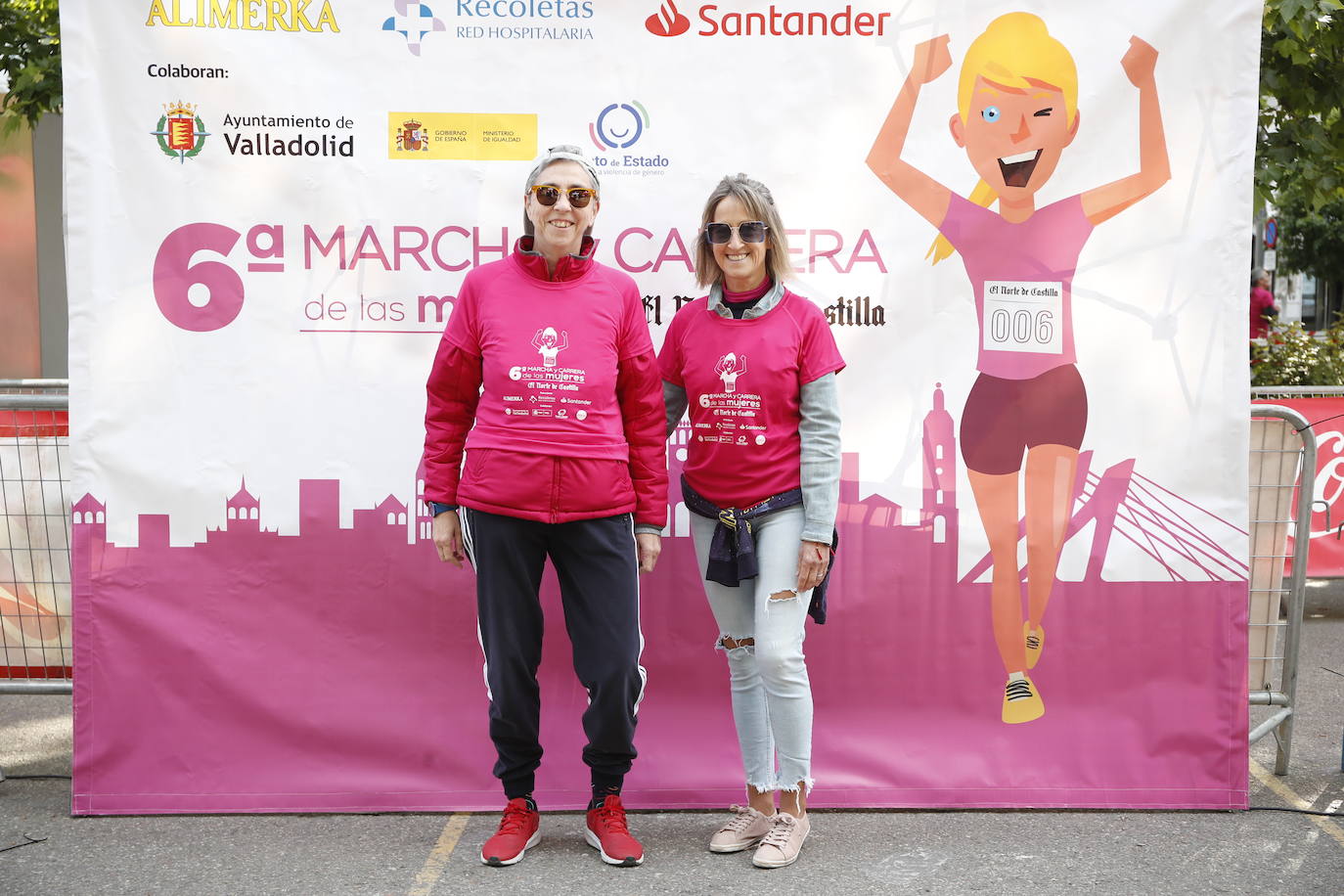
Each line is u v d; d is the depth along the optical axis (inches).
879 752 149.6
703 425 128.0
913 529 149.6
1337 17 225.1
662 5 145.5
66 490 162.9
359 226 146.1
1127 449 149.1
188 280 145.3
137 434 145.9
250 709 147.7
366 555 148.0
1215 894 122.0
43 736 179.8
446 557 130.4
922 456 149.2
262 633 147.7
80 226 143.9
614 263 147.3
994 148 146.9
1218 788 149.1
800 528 127.4
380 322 146.9
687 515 149.2
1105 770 149.6
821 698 150.3
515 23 145.2
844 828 142.5
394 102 145.4
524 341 124.3
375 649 148.5
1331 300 651.5
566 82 145.7
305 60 144.8
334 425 147.3
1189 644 149.7
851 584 149.8
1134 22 145.9
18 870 129.0
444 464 129.6
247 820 145.2
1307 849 135.0
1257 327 396.2
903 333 148.5
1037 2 146.2
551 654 149.3
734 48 145.9
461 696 148.8
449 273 146.8
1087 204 147.4
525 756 133.2
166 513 146.5
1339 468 252.1
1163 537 149.6
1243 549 149.2
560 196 124.1
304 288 146.3
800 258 147.6
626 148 146.3
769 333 126.3
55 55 252.8
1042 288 148.2
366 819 145.6
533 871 128.6
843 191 147.1
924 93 146.6
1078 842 137.2
